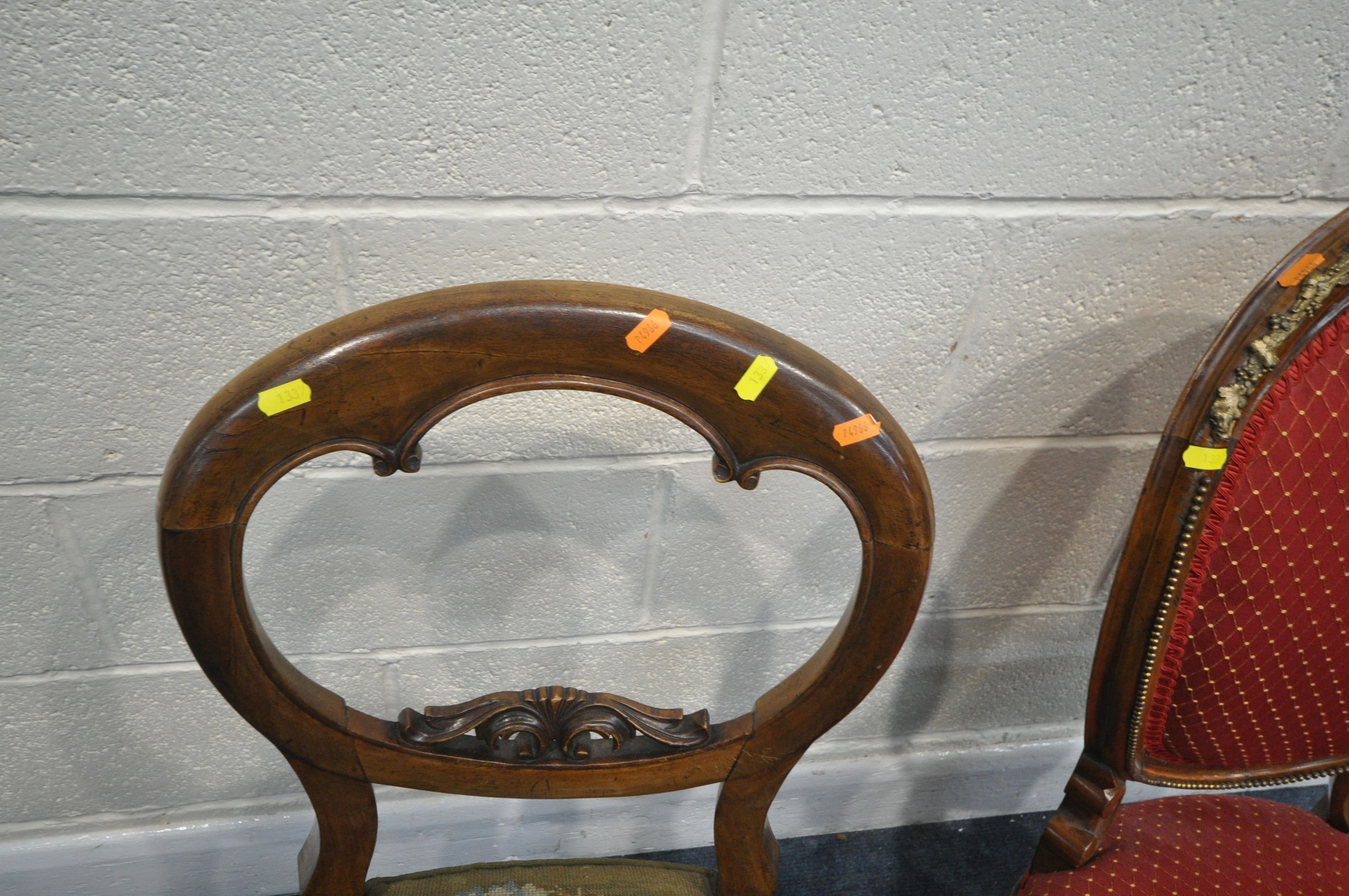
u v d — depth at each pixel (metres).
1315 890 0.61
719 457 0.43
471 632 0.87
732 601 0.89
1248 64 0.64
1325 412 0.51
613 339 0.39
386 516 0.77
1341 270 0.49
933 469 0.83
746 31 0.57
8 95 0.53
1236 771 0.64
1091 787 0.64
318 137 0.58
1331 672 0.58
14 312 0.61
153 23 0.52
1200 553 0.53
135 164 0.57
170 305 0.62
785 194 0.64
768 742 0.50
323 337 0.38
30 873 0.95
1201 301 0.75
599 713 0.48
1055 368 0.77
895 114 0.62
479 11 0.55
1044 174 0.66
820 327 0.71
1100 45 0.61
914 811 1.16
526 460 0.75
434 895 0.54
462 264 0.64
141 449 0.68
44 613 0.77
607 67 0.58
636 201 0.63
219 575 0.41
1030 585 0.95
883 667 0.47
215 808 0.97
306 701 0.46
